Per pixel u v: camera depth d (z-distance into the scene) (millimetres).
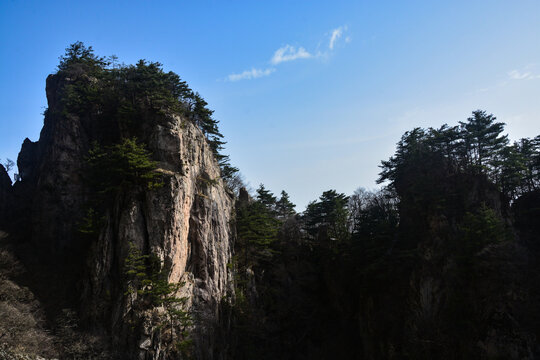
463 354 52812
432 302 57500
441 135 67750
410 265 62656
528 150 70312
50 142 66312
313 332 72375
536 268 55562
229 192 81938
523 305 52375
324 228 82500
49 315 50312
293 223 88812
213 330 58219
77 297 52781
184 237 58219
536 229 62781
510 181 66688
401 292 62438
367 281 67875
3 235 58656
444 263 58031
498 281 53875
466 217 57000
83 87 69312
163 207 56125
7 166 77688
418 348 56219
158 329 49438
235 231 75625
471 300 54281
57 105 69562
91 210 56188
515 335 50844
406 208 67062
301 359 68625
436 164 66938
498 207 61625
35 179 68250
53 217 60688
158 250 54250
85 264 54156
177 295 55094
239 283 69938
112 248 53906
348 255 73250
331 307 74562
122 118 64375
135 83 67688
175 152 61156
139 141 63031
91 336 47625
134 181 57688
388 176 73938
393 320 61812
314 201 88062
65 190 61938
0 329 43500
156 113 64062
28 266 55812
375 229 68438
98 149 58906
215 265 63000
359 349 68375
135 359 47312
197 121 76562
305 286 77000
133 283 51281
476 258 53969
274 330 69688
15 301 49344
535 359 49312
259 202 82250
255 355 63594
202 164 68438
